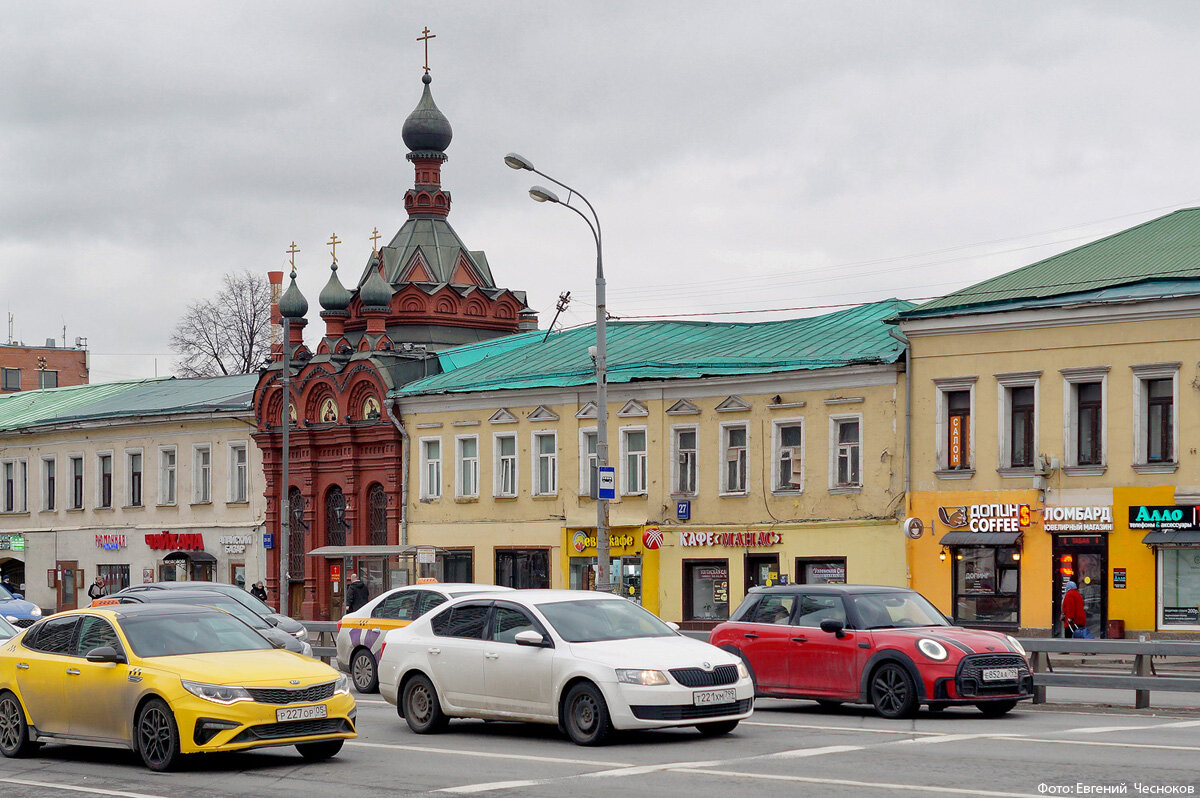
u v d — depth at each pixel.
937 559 42.22
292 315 63.69
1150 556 38.59
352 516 57.59
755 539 45.97
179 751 17.36
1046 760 16.98
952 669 21.77
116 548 67.69
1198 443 37.97
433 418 55.31
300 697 17.73
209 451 64.69
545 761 17.78
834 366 44.31
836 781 15.60
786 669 23.41
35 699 19.06
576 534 50.50
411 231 67.44
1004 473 41.16
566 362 52.97
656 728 19.55
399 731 21.67
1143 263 40.91
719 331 53.59
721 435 47.19
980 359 41.75
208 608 19.59
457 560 54.28
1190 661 34.66
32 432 72.06
